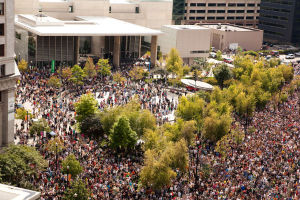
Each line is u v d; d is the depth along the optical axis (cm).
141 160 9338
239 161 9262
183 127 10150
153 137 9412
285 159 9550
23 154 7725
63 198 7106
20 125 11200
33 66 17712
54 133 9950
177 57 18375
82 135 10488
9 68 8869
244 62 18238
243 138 10431
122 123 9656
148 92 14812
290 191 8269
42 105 12325
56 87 14312
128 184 7988
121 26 19875
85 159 8919
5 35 8694
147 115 10538
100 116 10912
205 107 12256
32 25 18100
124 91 14625
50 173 8088
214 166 9038
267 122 12206
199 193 7988
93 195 7456
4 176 7256
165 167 8119
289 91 15575
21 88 14100
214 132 10600
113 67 18800
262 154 9650
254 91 13862
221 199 7700
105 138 10412
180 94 15150
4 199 4378
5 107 9025
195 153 9556
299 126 11875
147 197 7812
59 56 18288
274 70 16888
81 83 14825
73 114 12188
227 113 11506
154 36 19462
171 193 7888
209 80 17125
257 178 8562
